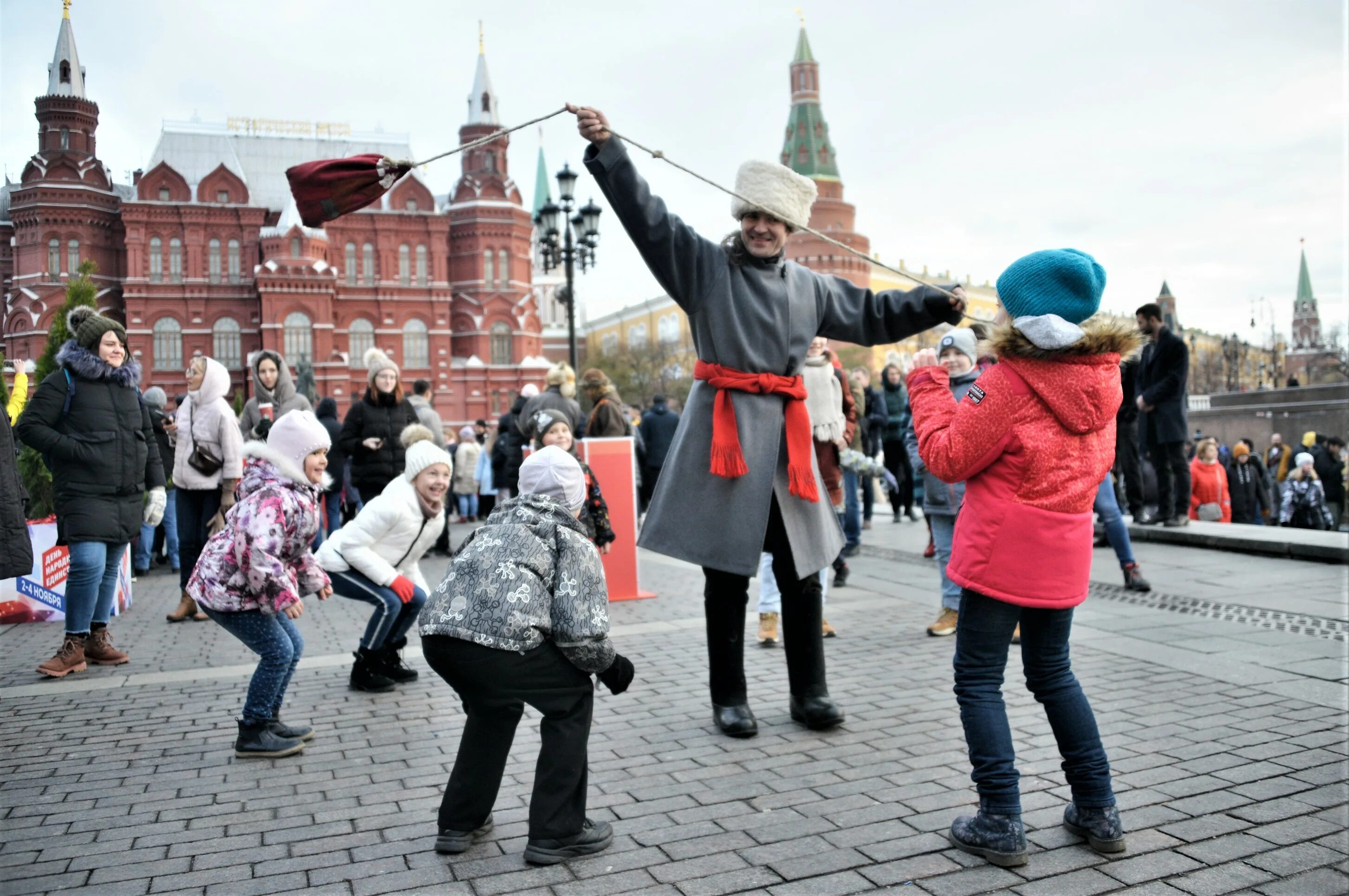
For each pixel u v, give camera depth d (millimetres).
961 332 5754
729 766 3861
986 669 3080
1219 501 12172
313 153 62625
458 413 66562
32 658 6223
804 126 101188
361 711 4887
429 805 3557
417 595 5395
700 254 4031
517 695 3057
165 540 10906
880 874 2877
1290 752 3809
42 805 3594
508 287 68562
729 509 4121
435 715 4801
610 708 4750
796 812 3363
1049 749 3949
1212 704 4461
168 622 7520
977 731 3016
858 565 9586
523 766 3994
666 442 14055
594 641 3115
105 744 4352
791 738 4219
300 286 58844
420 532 5422
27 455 8781
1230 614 6395
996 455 3012
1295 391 22625
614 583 8016
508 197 68625
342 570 5211
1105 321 2961
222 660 6125
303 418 4344
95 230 53781
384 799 3627
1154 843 3049
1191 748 3885
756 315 4098
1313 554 8414
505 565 3139
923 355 3430
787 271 4242
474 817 3123
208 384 7340
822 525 4289
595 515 6527
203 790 3758
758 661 5793
